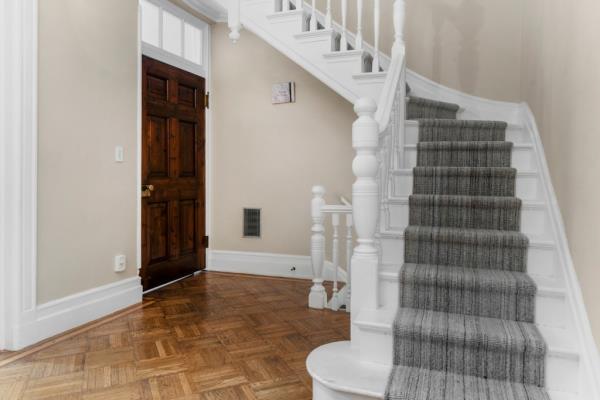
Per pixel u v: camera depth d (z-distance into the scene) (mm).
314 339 2555
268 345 2461
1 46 2297
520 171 2408
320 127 4055
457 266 2125
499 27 3432
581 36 1769
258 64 4246
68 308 2680
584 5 1741
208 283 3918
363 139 1883
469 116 3533
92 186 2883
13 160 2336
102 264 2975
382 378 1642
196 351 2369
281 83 4160
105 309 2967
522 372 1600
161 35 3732
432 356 1699
